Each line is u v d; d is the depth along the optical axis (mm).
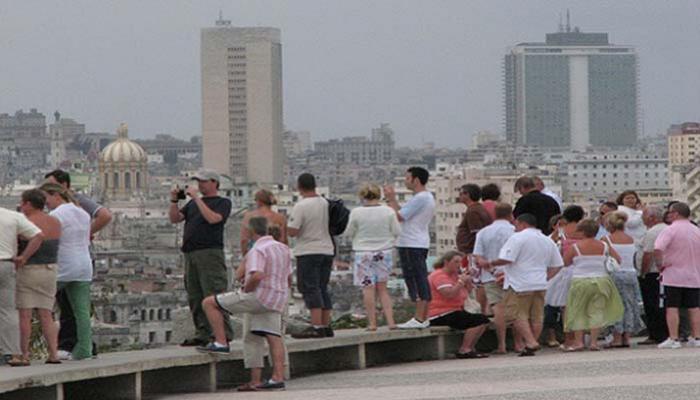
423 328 72500
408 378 65875
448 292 72500
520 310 72188
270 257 64062
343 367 71000
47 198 65000
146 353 66250
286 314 70562
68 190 65500
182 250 67250
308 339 69250
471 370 67250
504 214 73312
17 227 62625
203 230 66688
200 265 66750
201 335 67688
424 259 72688
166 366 64438
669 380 61625
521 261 72062
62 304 65438
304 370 70688
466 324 72625
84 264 64750
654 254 73312
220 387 67750
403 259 72688
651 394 58469
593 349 73125
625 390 59469
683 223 72375
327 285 70375
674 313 72500
